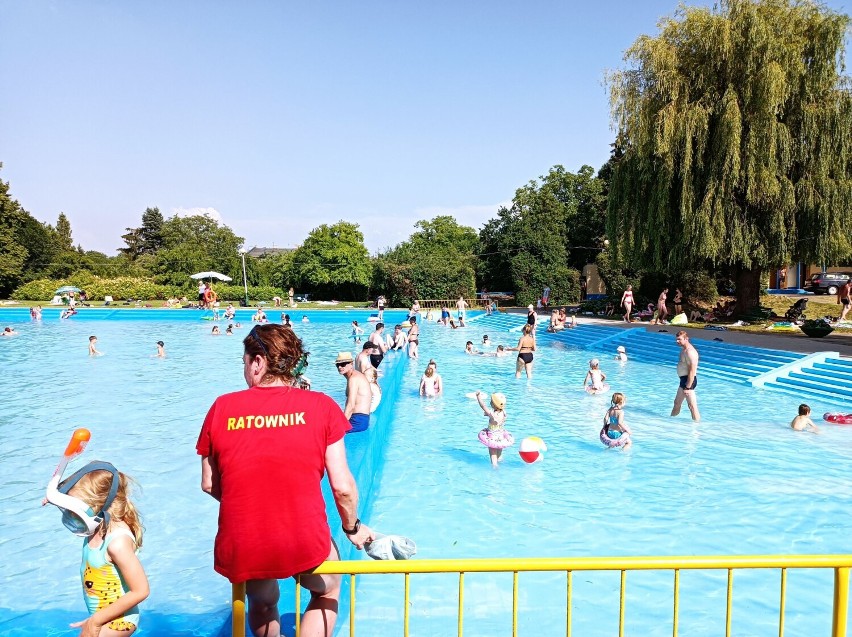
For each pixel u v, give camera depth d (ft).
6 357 69.21
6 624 15.26
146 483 26.35
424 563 8.38
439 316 122.93
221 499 8.24
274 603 8.72
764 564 8.65
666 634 15.44
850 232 72.79
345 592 17.61
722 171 73.72
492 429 29.86
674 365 63.36
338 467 8.50
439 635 15.23
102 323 117.39
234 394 8.49
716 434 36.01
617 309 109.91
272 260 200.75
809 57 72.69
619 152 120.57
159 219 338.13
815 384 47.47
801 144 72.90
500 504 24.99
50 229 260.62
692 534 21.94
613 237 89.86
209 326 111.14
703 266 95.09
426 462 30.83
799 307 83.20
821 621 16.11
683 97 76.28
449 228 247.50
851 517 23.48
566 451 32.63
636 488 26.86
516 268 138.62
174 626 15.05
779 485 27.12
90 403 43.62
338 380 55.21
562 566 8.48
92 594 10.12
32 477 27.43
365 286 159.74
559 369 61.52
